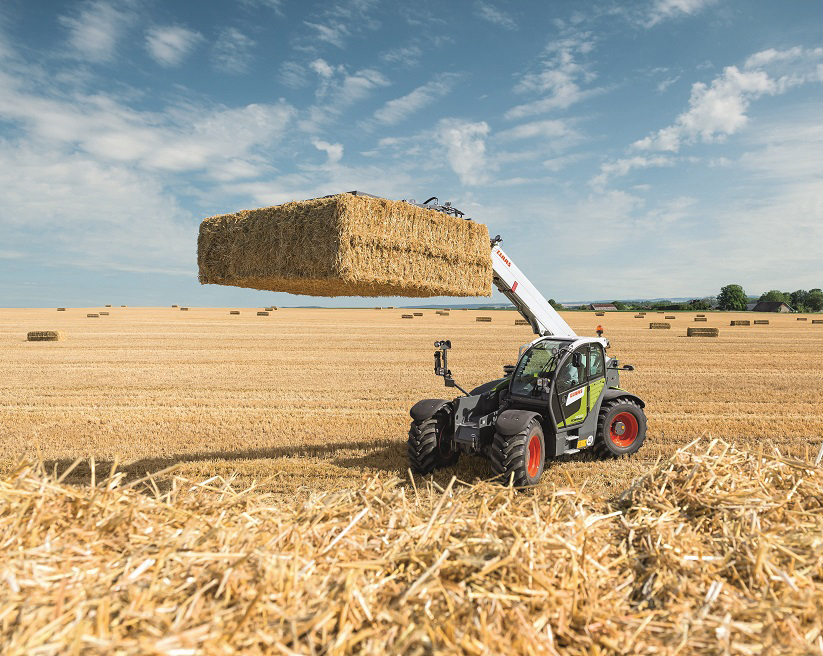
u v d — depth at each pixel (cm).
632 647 256
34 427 998
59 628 233
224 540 312
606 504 446
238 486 679
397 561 311
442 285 605
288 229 541
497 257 777
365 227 522
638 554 355
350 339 2905
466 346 2550
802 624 274
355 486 441
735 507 388
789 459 470
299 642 242
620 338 2983
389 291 634
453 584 284
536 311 841
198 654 222
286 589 268
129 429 987
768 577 312
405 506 381
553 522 372
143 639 227
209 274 606
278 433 965
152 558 289
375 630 248
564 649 254
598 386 791
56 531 321
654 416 1081
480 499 421
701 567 331
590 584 300
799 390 1386
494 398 777
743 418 1062
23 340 2800
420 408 732
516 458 645
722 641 257
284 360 2030
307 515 368
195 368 1812
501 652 240
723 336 3141
